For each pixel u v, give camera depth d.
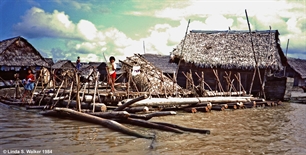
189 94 18.42
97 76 13.53
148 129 10.01
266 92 25.03
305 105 21.84
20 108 14.56
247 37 27.48
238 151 7.72
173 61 28.09
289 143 8.79
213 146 8.12
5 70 34.66
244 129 10.84
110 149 7.37
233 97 18.70
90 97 12.79
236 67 24.72
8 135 8.52
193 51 27.56
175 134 9.40
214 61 25.75
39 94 15.62
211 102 17.09
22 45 36.34
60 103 13.73
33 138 8.25
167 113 11.02
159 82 17.09
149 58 42.72
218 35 28.89
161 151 7.37
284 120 13.52
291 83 25.39
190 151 7.52
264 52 25.33
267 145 8.48
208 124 11.66
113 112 10.95
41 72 16.72
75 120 11.17
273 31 27.27
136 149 7.45
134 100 11.62
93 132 9.20
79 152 7.02
